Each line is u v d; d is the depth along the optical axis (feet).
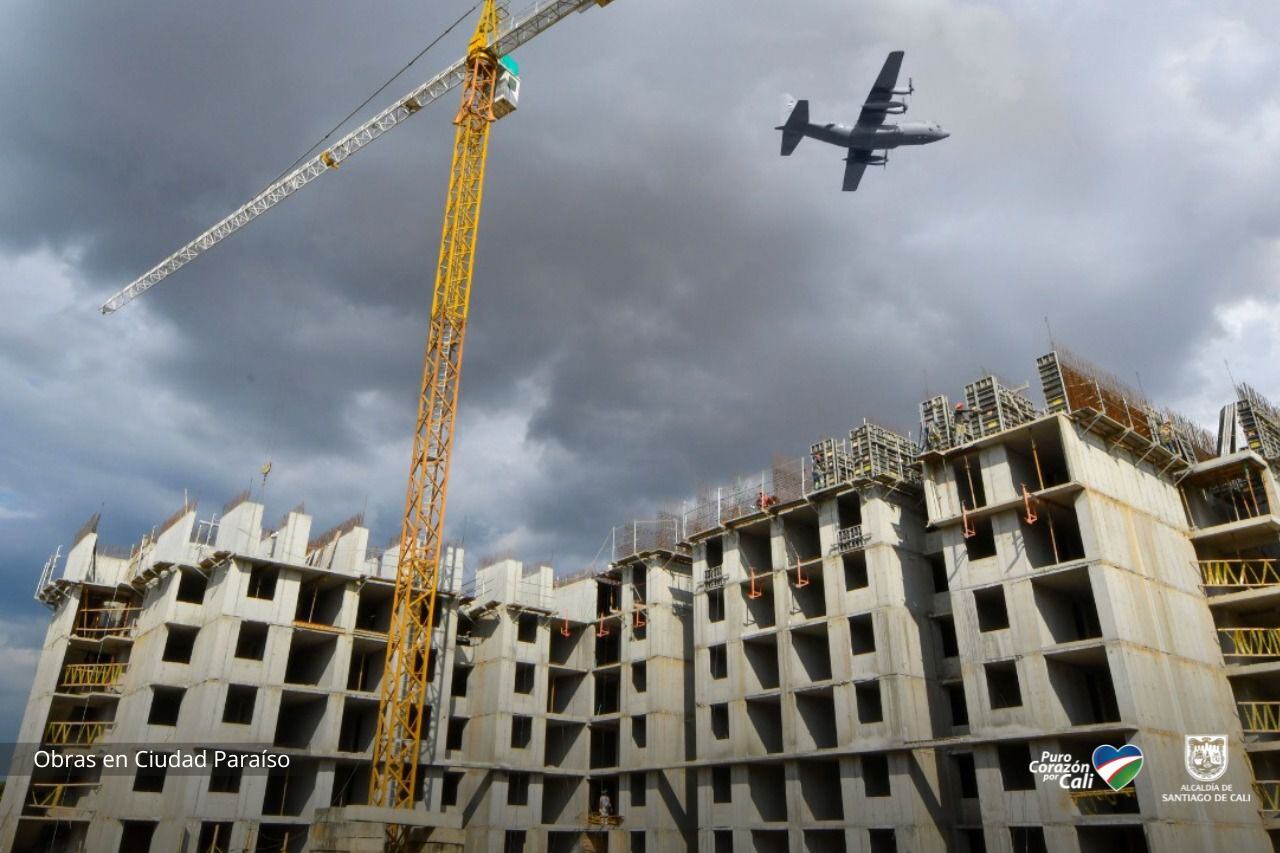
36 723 188.55
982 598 161.58
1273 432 182.70
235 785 186.09
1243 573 161.79
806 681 180.55
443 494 208.74
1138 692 136.77
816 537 199.41
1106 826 137.08
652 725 206.80
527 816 211.20
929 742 153.99
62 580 202.08
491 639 224.53
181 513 197.98
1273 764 150.71
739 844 179.11
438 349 218.38
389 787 187.32
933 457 171.12
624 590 229.86
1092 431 159.33
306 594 205.57
